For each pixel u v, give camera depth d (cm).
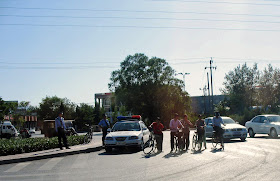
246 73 5878
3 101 4991
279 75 4962
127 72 6875
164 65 7000
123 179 855
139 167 1069
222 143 1591
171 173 923
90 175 941
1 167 1214
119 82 7006
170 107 6781
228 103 5841
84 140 2241
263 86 5050
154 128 1589
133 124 1828
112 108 9038
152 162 1188
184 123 1650
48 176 951
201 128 1625
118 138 1650
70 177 920
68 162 1285
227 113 5528
